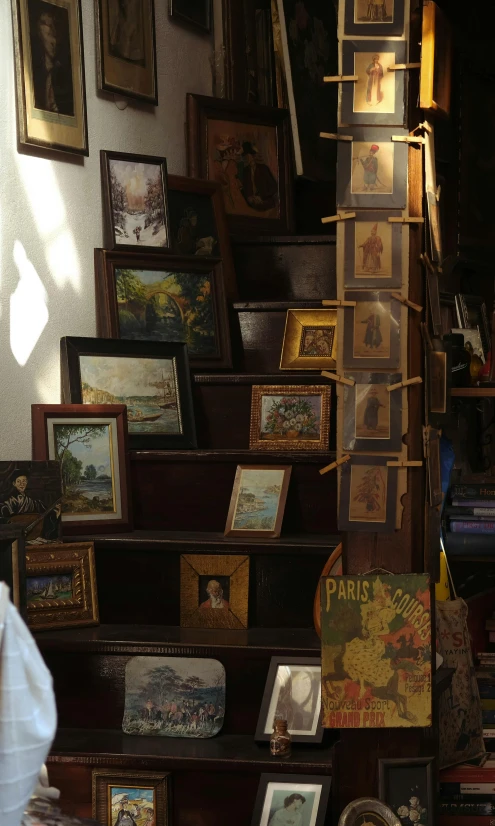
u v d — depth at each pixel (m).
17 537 2.46
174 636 2.98
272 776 2.63
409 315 2.60
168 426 3.55
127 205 3.67
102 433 3.34
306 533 3.28
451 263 4.30
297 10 4.47
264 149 4.32
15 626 1.50
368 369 2.61
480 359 3.90
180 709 2.88
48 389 3.36
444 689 2.88
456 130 4.75
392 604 2.59
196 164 4.11
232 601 3.10
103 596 3.21
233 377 3.60
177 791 2.73
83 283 3.53
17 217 3.21
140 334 3.64
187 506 3.39
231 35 4.34
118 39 3.69
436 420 2.80
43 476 3.05
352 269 2.61
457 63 4.71
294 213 4.41
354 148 2.59
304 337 3.74
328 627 2.59
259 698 2.87
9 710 1.48
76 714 2.96
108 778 2.70
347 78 2.58
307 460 3.27
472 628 3.84
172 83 4.07
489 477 3.70
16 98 3.20
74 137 3.43
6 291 3.15
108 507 3.33
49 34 3.33
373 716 2.58
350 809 2.53
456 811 2.97
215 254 3.96
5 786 1.48
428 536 2.69
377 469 2.61
